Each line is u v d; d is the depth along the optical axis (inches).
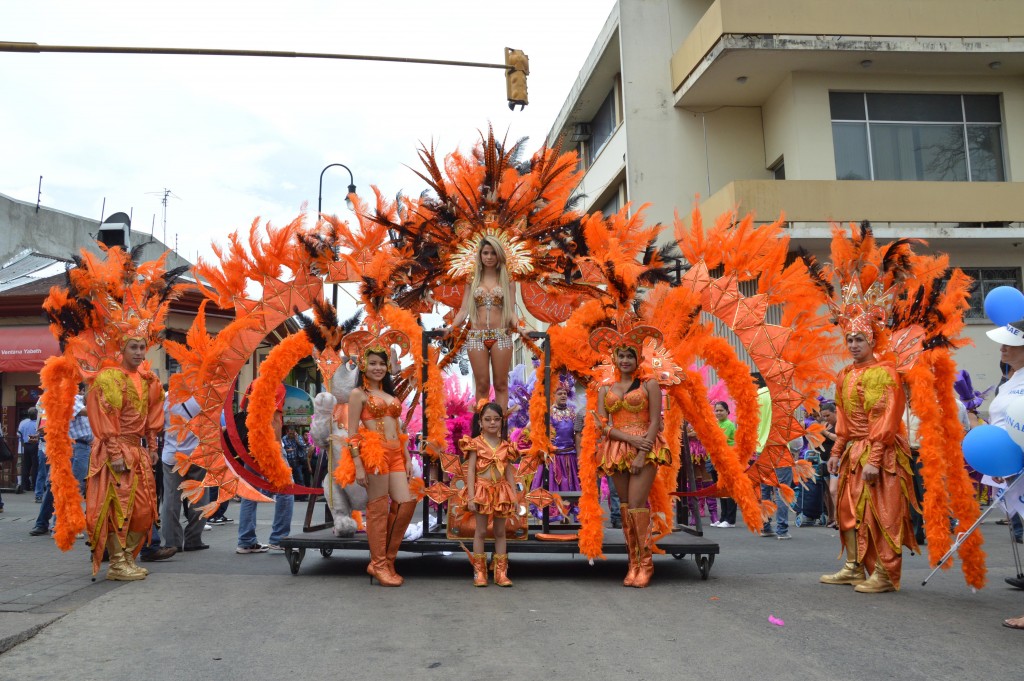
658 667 168.2
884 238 653.9
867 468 252.5
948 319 259.8
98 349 279.0
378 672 165.5
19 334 724.0
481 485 263.0
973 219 667.4
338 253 322.7
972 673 163.9
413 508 269.1
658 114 754.8
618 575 284.2
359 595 244.5
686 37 761.6
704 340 290.5
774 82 715.4
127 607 226.5
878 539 253.3
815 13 655.8
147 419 282.7
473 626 204.4
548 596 243.9
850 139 702.5
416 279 304.8
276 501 354.0
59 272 892.0
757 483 294.5
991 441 221.8
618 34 767.7
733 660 173.5
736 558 330.6
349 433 263.9
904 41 660.7
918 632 198.4
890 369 259.1
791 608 226.5
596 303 294.2
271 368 295.3
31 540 391.9
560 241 304.2
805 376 290.7
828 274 284.8
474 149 310.7
